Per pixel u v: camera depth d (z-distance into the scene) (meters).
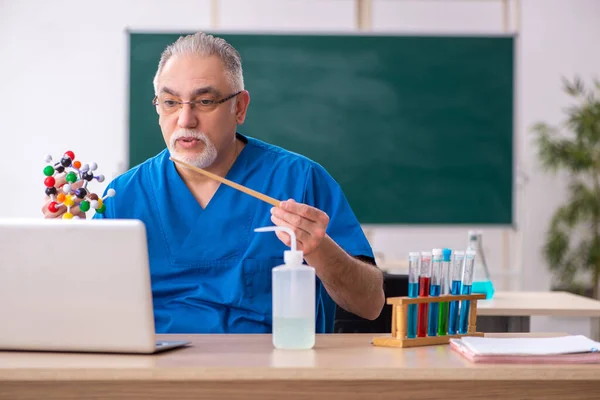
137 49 4.57
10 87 4.79
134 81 4.56
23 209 4.79
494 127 4.70
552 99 5.00
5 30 4.79
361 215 4.70
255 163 1.73
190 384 1.06
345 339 1.30
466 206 4.71
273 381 1.06
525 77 5.00
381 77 4.68
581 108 4.95
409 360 1.08
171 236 1.66
